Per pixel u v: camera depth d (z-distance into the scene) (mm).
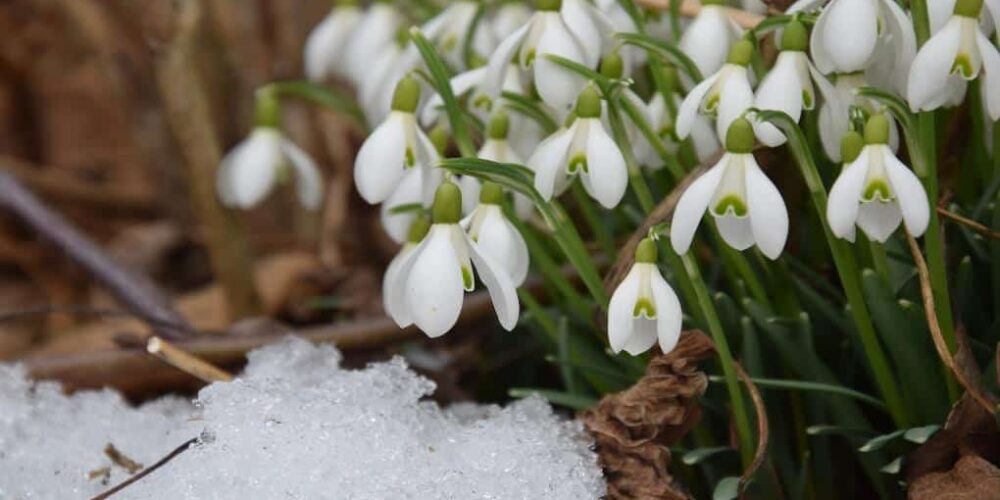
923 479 595
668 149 632
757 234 568
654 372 606
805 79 586
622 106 607
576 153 592
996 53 566
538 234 690
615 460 614
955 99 586
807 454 612
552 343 668
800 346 609
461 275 576
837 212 562
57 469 633
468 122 645
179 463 614
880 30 583
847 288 587
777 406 623
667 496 607
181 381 700
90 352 700
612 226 708
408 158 606
